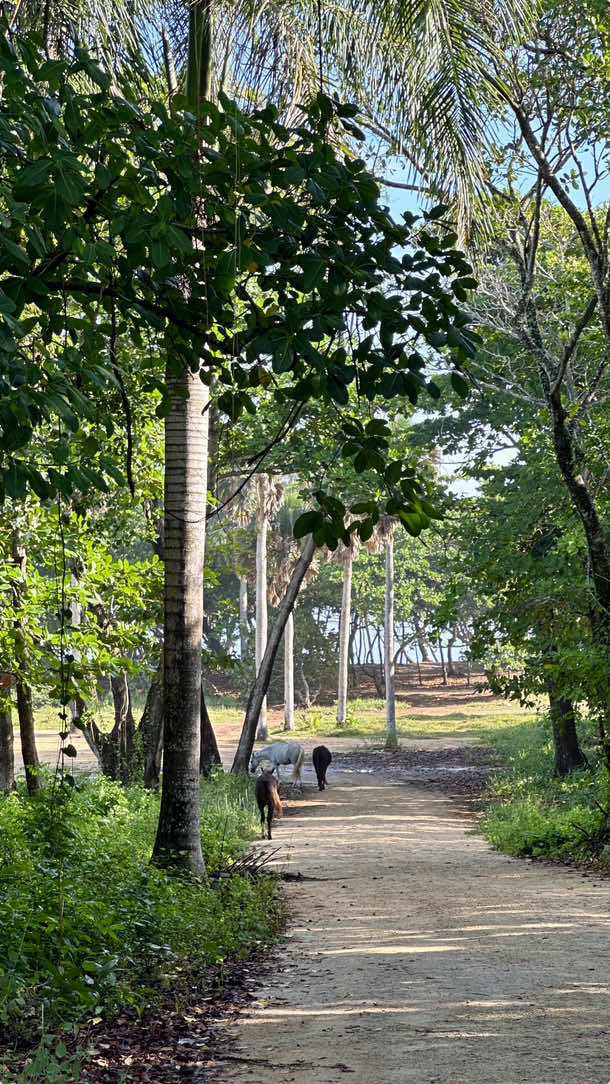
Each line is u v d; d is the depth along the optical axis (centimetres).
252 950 947
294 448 2336
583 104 1467
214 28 1010
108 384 490
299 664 7600
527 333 1733
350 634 8088
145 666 1502
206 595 7394
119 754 2303
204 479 1243
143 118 477
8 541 1284
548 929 1012
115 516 1642
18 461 437
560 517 1984
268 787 2044
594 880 1411
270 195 481
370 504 516
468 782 3403
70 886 809
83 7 866
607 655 1606
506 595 1844
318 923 1108
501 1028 641
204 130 488
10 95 432
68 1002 645
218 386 1283
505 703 7019
